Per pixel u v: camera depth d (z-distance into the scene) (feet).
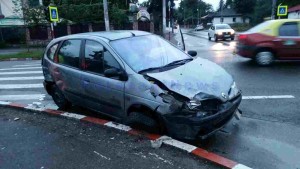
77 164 13.32
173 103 13.47
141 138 15.15
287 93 22.94
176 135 14.02
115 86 15.71
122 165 12.98
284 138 15.28
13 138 16.55
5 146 15.58
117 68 15.94
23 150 14.99
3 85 32.68
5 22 100.58
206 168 12.43
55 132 17.02
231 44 72.69
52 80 20.85
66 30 97.40
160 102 13.87
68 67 19.15
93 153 14.20
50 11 60.39
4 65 52.42
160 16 126.52
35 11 92.07
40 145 15.46
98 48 17.21
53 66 20.42
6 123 19.06
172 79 14.30
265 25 34.65
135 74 15.12
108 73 15.42
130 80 15.12
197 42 87.04
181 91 13.56
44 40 96.53
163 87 13.99
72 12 104.94
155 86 14.15
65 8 104.78
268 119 17.88
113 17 104.63
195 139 14.97
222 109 13.89
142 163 13.04
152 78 14.55
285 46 33.65
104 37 17.53
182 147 13.80
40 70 42.24
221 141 15.12
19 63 54.54
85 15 104.94
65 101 20.83
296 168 12.50
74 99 19.47
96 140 15.58
